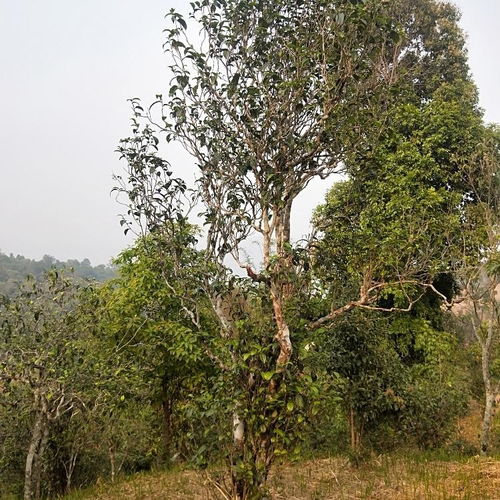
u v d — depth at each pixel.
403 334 14.40
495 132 14.51
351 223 6.33
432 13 17.47
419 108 16.20
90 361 7.69
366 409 9.17
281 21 6.02
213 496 6.41
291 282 5.56
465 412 12.39
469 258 9.88
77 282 8.10
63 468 9.15
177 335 8.86
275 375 5.29
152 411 10.64
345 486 7.69
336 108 5.64
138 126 6.21
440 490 7.13
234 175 6.02
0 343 7.48
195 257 6.36
